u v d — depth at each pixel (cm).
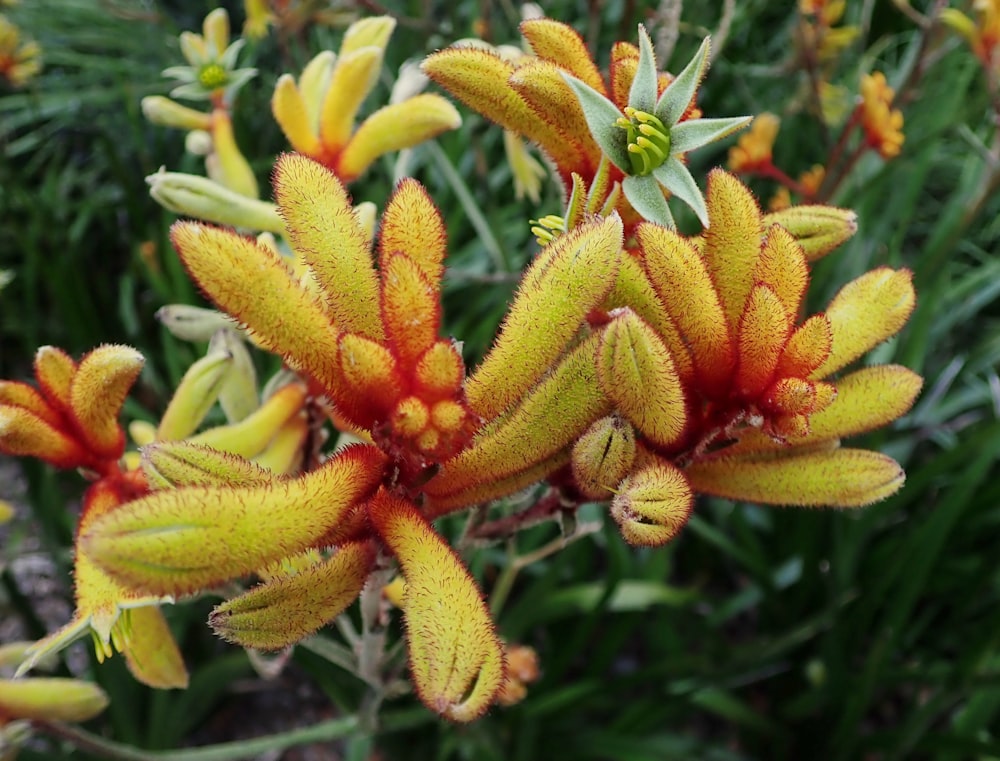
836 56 50
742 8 51
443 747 37
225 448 21
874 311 16
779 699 46
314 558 16
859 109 36
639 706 40
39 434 18
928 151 48
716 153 55
